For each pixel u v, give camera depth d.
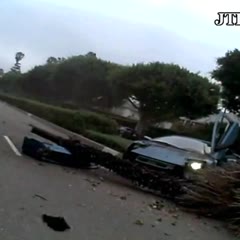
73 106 54.12
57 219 5.51
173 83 38.56
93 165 10.66
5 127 15.95
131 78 39.69
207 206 8.08
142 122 40.12
